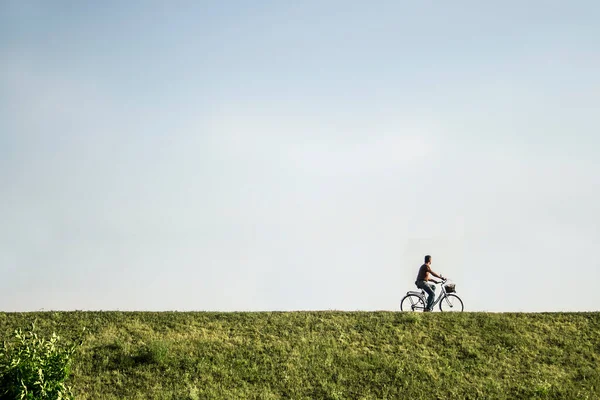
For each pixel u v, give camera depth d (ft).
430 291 93.71
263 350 77.97
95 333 80.79
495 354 79.41
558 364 77.92
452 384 72.38
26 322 82.94
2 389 51.01
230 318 87.86
